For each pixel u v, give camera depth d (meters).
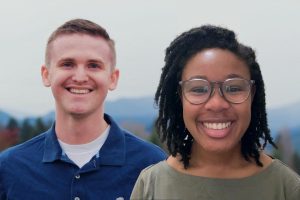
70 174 2.87
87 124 2.89
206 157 2.21
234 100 2.10
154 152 3.03
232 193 2.12
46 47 2.99
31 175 2.91
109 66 2.96
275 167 2.17
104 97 2.92
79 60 2.84
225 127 2.12
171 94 2.28
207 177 2.17
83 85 2.83
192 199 2.15
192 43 2.17
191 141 2.28
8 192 2.93
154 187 2.24
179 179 2.19
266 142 2.26
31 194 2.88
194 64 2.14
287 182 2.13
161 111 2.33
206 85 2.11
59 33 2.90
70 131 2.89
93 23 2.98
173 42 2.24
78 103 2.82
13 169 2.94
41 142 3.01
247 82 2.12
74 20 2.99
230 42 2.13
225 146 2.12
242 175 2.16
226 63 2.10
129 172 2.94
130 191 2.92
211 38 2.14
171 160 2.29
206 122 2.13
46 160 2.90
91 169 2.87
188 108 2.15
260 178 2.14
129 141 3.05
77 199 2.83
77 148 2.92
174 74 2.24
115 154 2.95
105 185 2.88
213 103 2.09
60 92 2.86
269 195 2.11
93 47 2.87
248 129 2.22
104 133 2.98
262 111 2.23
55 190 2.85
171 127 2.31
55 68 2.87
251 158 2.20
